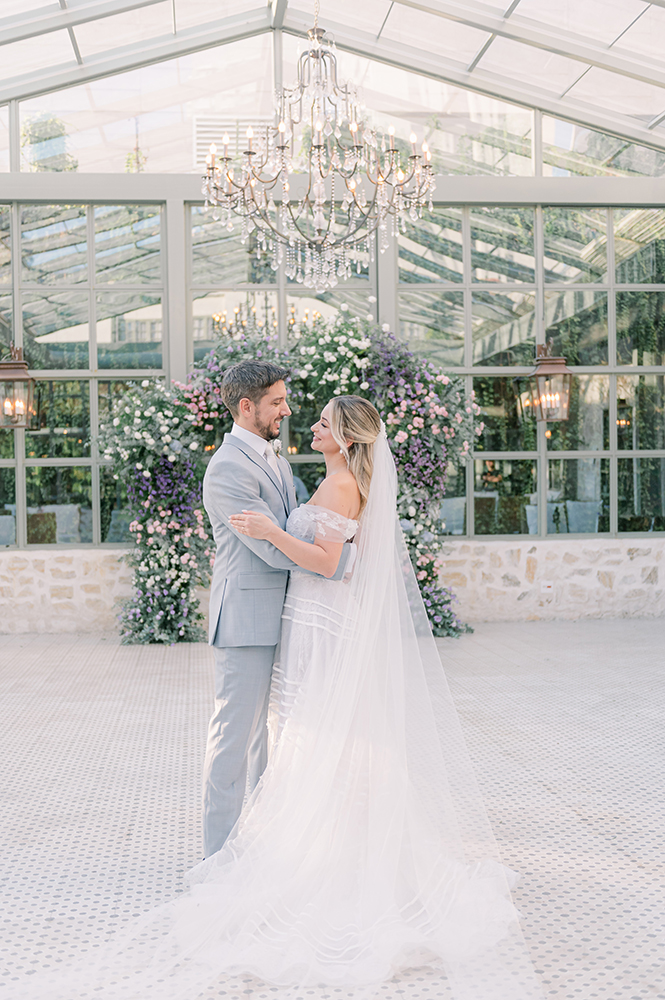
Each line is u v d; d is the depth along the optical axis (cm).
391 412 607
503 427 688
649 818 287
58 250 654
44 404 655
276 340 659
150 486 597
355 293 674
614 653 551
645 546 684
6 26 569
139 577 611
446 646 575
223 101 663
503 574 671
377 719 228
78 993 184
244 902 212
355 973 190
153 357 661
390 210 472
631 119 667
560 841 268
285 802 229
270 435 253
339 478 243
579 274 692
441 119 675
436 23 607
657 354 697
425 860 222
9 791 317
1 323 653
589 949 202
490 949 198
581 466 693
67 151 652
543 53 615
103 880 243
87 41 609
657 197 682
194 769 341
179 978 189
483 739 374
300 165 656
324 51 433
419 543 610
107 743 374
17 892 236
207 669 516
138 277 660
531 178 673
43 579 639
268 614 242
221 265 662
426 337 681
